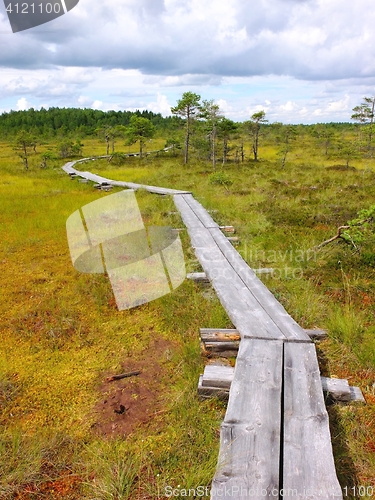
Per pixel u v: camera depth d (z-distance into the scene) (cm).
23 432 298
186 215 855
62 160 2836
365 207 934
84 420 309
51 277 588
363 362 361
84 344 413
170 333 428
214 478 214
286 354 330
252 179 1538
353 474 253
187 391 327
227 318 429
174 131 5288
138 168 2164
